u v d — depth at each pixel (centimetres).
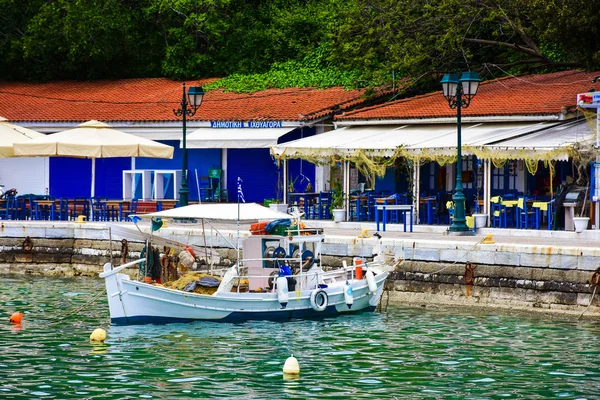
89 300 5831
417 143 6981
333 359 4225
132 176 9312
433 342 4550
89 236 7206
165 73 11206
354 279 5419
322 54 10369
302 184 9075
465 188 7675
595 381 3838
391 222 7300
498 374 3947
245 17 11606
